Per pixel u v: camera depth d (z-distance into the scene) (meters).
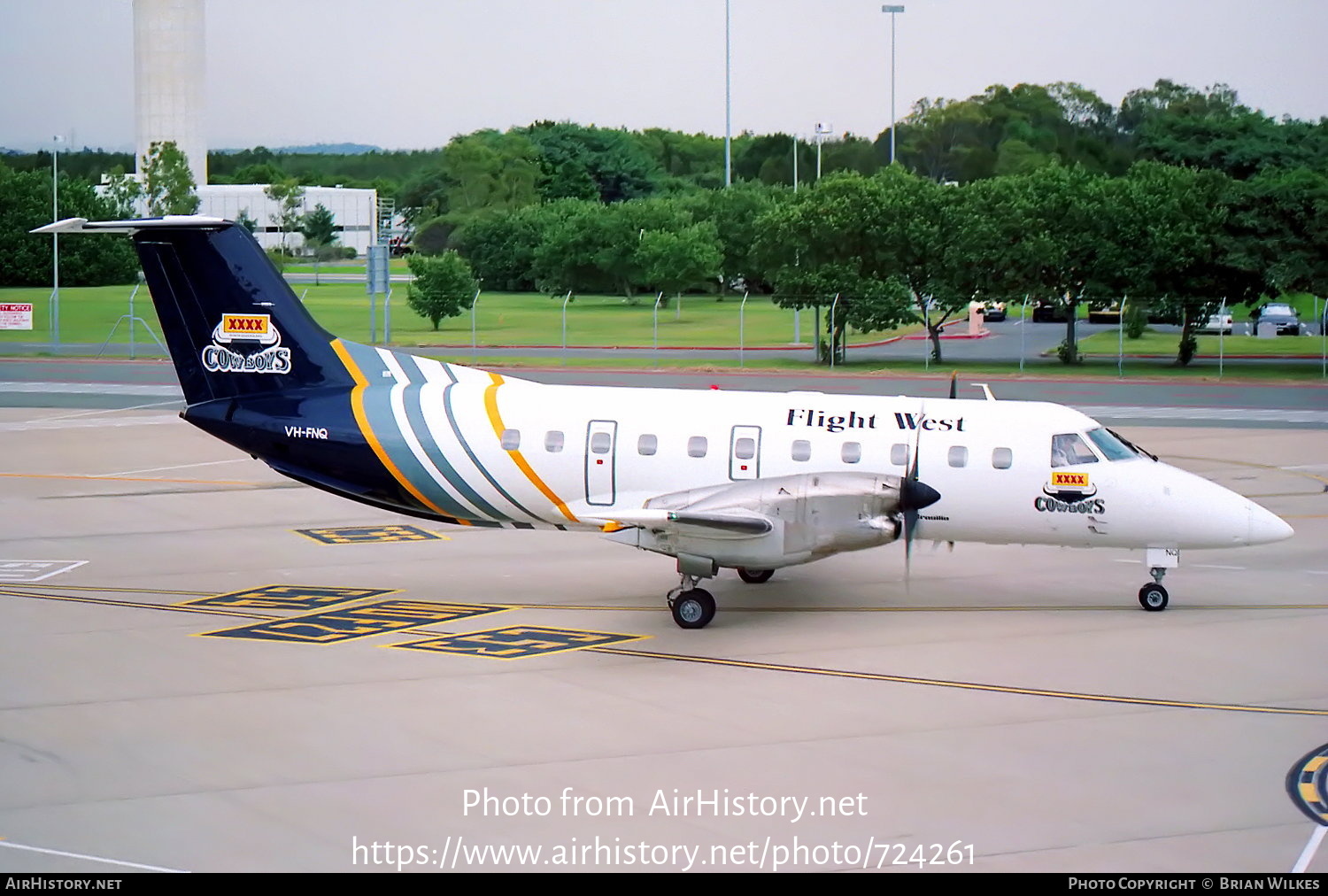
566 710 17.58
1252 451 39.94
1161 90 159.00
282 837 13.62
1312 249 58.50
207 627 21.73
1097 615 22.67
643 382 55.59
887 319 62.41
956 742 16.39
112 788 14.88
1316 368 63.97
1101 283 62.00
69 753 15.93
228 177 191.38
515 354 69.06
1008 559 27.19
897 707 17.75
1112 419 46.47
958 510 23.00
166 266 24.27
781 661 19.89
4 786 14.91
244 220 159.50
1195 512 22.23
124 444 41.50
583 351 70.75
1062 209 62.34
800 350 72.75
